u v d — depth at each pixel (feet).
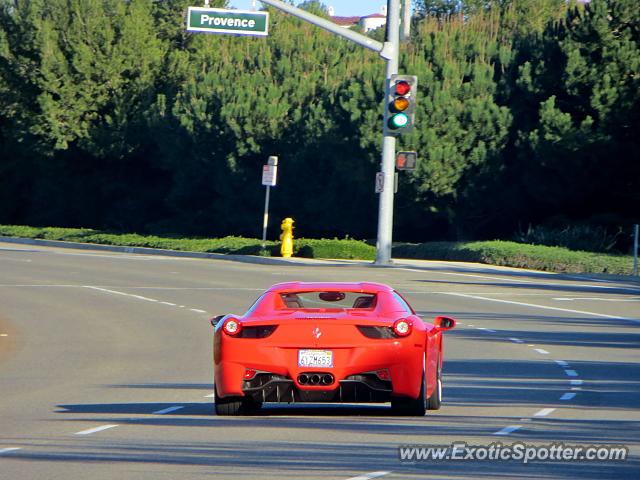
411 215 510.58
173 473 94.94
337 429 119.85
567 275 380.17
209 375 172.76
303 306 138.10
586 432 117.70
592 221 484.74
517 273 382.01
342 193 520.01
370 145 481.87
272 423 124.88
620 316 264.72
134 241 557.33
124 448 107.96
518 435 115.65
